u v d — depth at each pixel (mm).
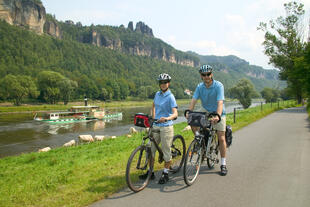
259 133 9562
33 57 150375
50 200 3229
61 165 5996
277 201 3238
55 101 92188
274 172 4516
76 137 26203
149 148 3875
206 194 3479
